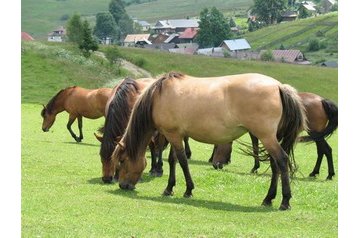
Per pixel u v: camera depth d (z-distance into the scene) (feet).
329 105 55.62
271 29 540.93
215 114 39.99
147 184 48.83
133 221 34.71
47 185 45.57
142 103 43.16
